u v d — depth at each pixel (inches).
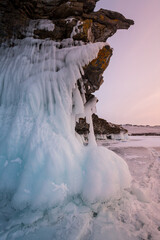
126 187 83.5
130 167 158.9
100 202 71.7
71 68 111.7
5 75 110.6
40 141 80.7
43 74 107.8
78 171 78.5
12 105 104.4
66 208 65.7
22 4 121.0
